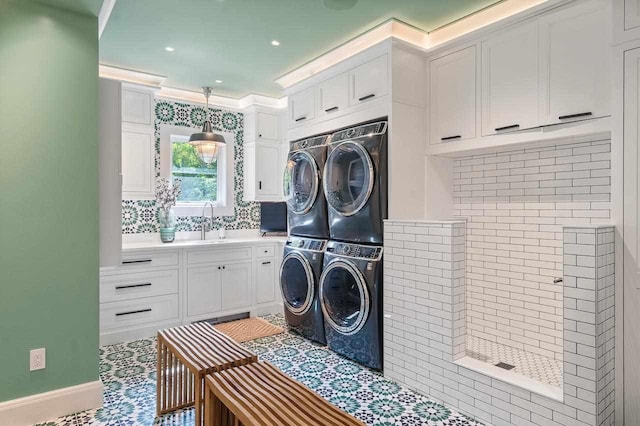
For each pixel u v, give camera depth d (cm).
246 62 373
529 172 296
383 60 308
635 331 207
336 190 338
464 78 296
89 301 246
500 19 276
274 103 499
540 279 291
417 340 268
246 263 449
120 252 264
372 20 293
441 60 312
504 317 314
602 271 198
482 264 329
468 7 276
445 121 310
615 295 210
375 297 295
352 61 334
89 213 246
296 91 406
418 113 318
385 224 295
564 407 199
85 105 244
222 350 222
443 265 252
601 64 226
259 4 267
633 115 209
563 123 242
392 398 259
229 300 435
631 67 210
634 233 207
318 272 352
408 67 312
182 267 404
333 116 358
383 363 296
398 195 304
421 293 266
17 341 224
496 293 319
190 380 250
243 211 511
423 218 322
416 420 232
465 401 238
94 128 247
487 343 320
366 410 243
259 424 150
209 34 313
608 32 223
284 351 343
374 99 316
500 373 227
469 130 294
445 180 339
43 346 231
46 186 232
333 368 306
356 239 323
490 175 321
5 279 221
